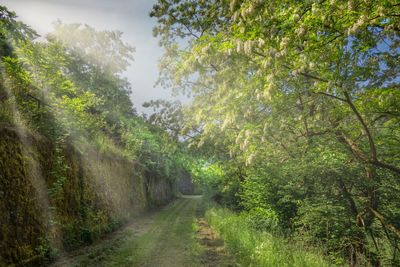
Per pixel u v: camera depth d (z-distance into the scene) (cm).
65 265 815
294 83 661
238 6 458
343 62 569
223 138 1232
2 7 887
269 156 1059
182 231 1470
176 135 2567
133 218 2000
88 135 1582
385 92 611
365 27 478
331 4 413
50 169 1005
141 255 954
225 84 715
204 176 3375
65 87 1160
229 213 1689
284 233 1108
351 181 942
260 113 740
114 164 1905
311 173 963
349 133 876
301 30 445
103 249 1020
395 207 909
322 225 959
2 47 1074
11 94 960
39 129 1025
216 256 968
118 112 2717
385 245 921
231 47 511
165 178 4247
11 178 775
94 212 1348
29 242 793
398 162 880
